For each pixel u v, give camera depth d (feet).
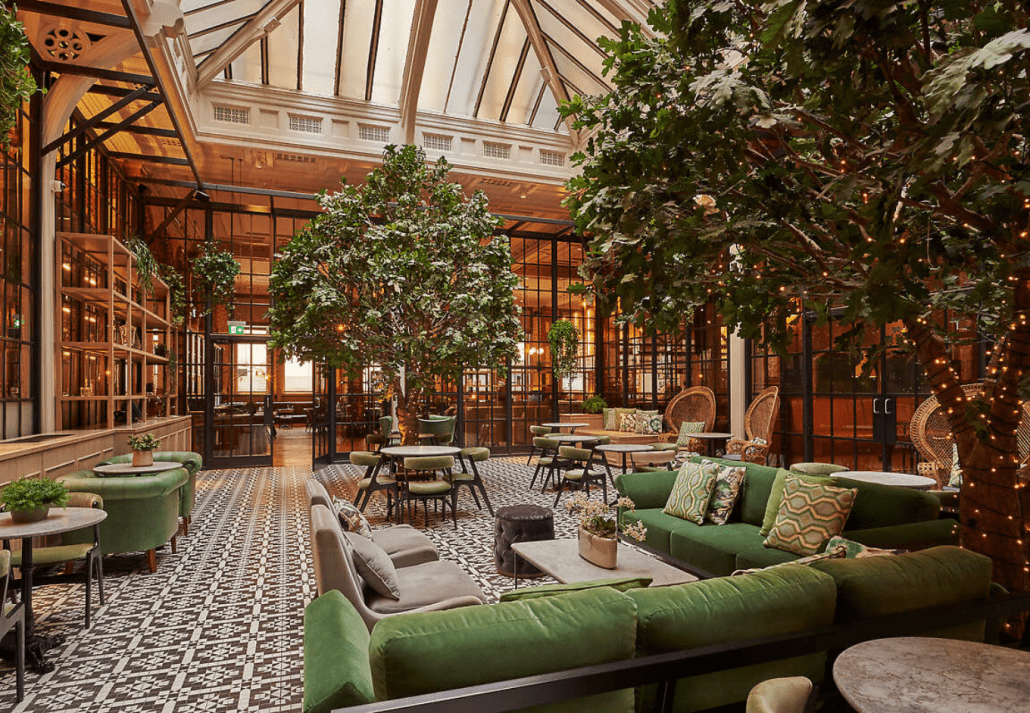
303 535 19.21
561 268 48.67
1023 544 7.81
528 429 44.04
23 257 19.25
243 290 56.85
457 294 23.62
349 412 37.68
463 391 41.27
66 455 17.28
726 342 33.35
